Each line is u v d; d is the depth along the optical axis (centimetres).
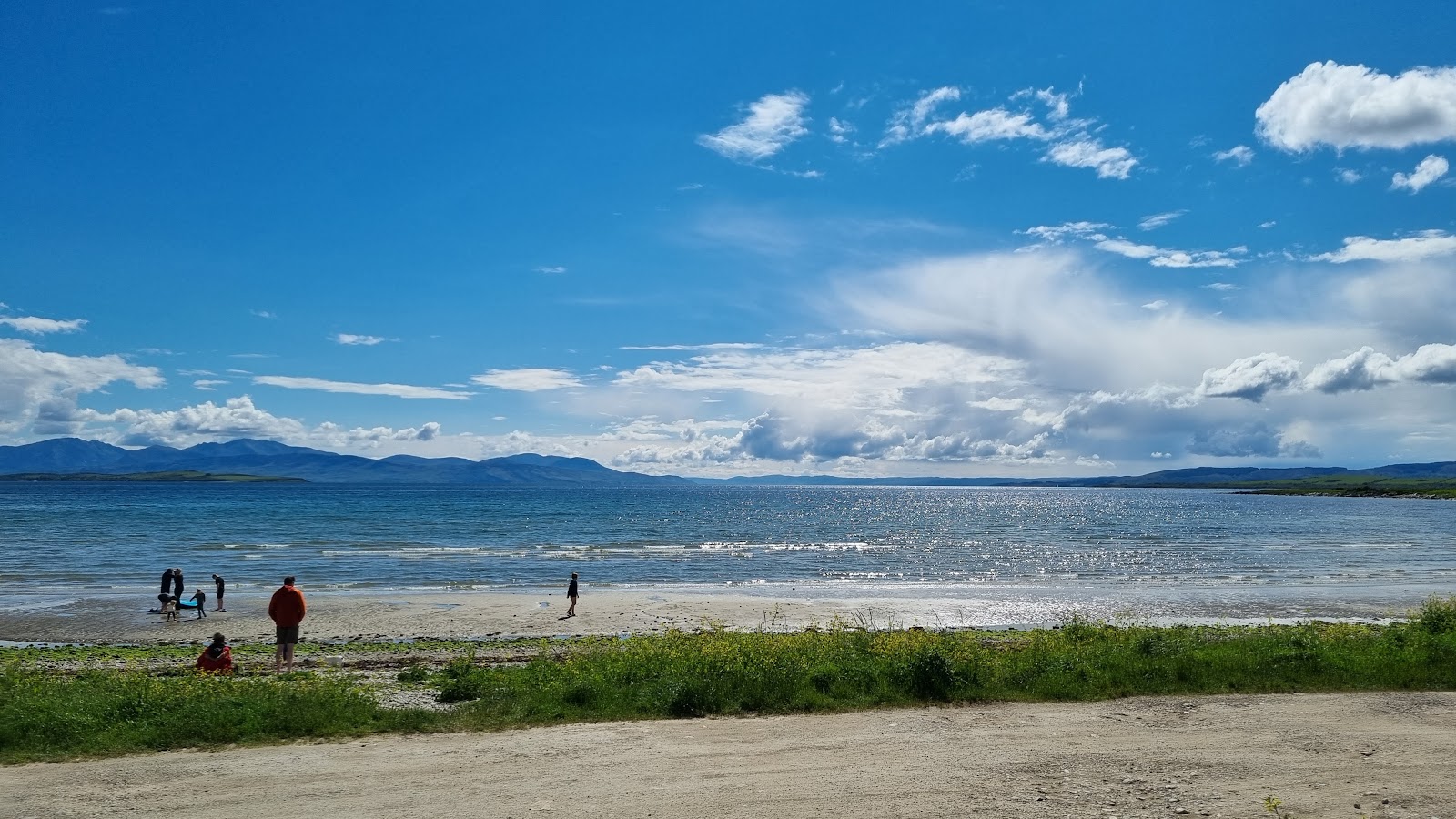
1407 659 1560
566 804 878
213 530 8012
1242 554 6319
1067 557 6103
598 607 3328
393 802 890
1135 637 1992
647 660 1586
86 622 2941
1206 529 9931
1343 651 1653
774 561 5588
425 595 3678
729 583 4312
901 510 16712
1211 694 1398
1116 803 865
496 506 14812
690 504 18525
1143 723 1206
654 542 7194
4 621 2970
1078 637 2116
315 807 875
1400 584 4362
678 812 850
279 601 1928
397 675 1836
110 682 1413
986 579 4625
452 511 12738
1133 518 13038
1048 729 1176
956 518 13075
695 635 2166
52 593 3644
